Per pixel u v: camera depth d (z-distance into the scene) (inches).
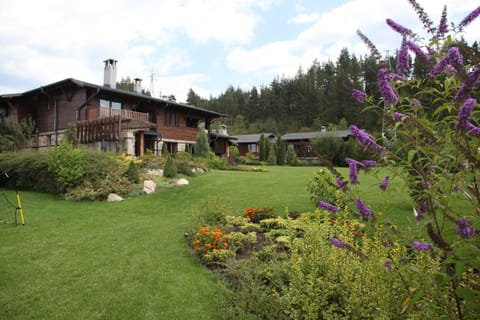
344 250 109.0
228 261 167.0
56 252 201.6
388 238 71.7
